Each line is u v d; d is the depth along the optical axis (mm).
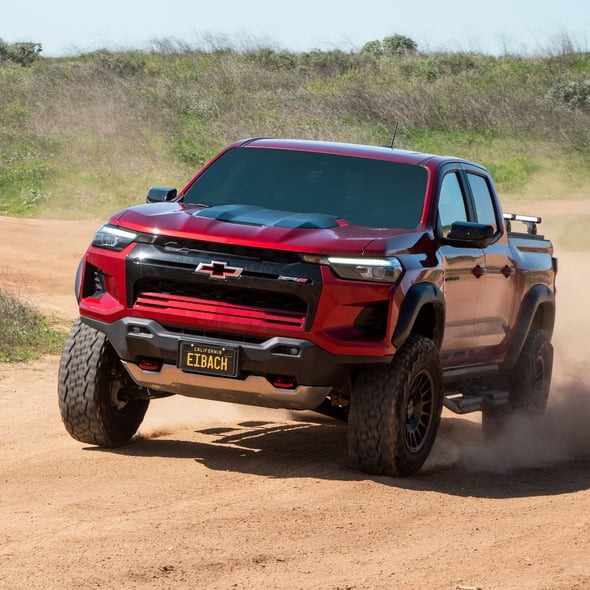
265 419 13203
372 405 9891
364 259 9594
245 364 9570
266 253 9531
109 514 8477
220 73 56906
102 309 10016
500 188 41375
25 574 6988
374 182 11203
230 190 11398
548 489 10641
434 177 11281
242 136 44688
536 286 13539
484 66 63281
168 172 39656
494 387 13438
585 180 42344
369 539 8195
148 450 10906
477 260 11648
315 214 10609
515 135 47969
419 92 51000
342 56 64375
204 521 8375
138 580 6953
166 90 52125
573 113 50375
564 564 7855
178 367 9758
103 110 45281
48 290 23031
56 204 35969
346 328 9578
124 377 10742
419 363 10141
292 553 7730
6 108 46750
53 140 41906
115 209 35938
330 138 44531
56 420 12312
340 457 11109
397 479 10141
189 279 9617
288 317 9508
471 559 7859
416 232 10578
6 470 9891
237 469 10234
